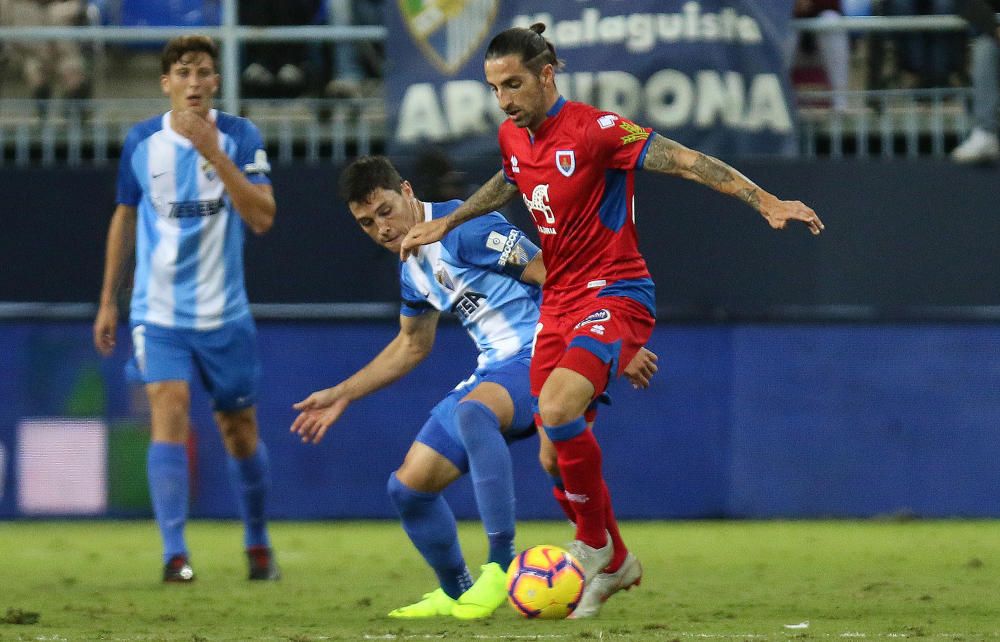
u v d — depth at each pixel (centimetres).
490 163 3556
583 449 1828
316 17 3931
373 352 3584
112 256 2612
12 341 3575
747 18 3544
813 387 3619
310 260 3584
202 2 4000
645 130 1847
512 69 1830
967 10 3553
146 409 3594
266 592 2314
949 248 3581
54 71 3919
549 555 1864
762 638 1616
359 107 3881
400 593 2294
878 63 3856
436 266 2055
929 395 3622
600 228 1881
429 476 1950
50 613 1995
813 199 3569
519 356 2047
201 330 2509
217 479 3634
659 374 3622
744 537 3281
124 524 3634
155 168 2494
